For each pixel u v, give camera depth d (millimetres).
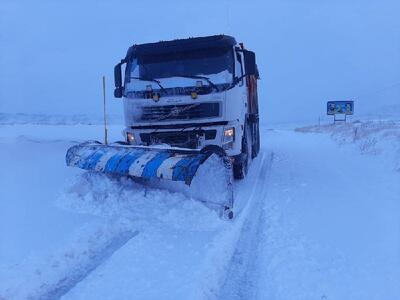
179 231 5215
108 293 3631
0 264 4027
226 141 7469
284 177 9195
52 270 4039
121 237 5102
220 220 5602
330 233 5172
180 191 6504
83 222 5379
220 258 4500
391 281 3842
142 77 7875
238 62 8008
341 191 7508
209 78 7500
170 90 7625
